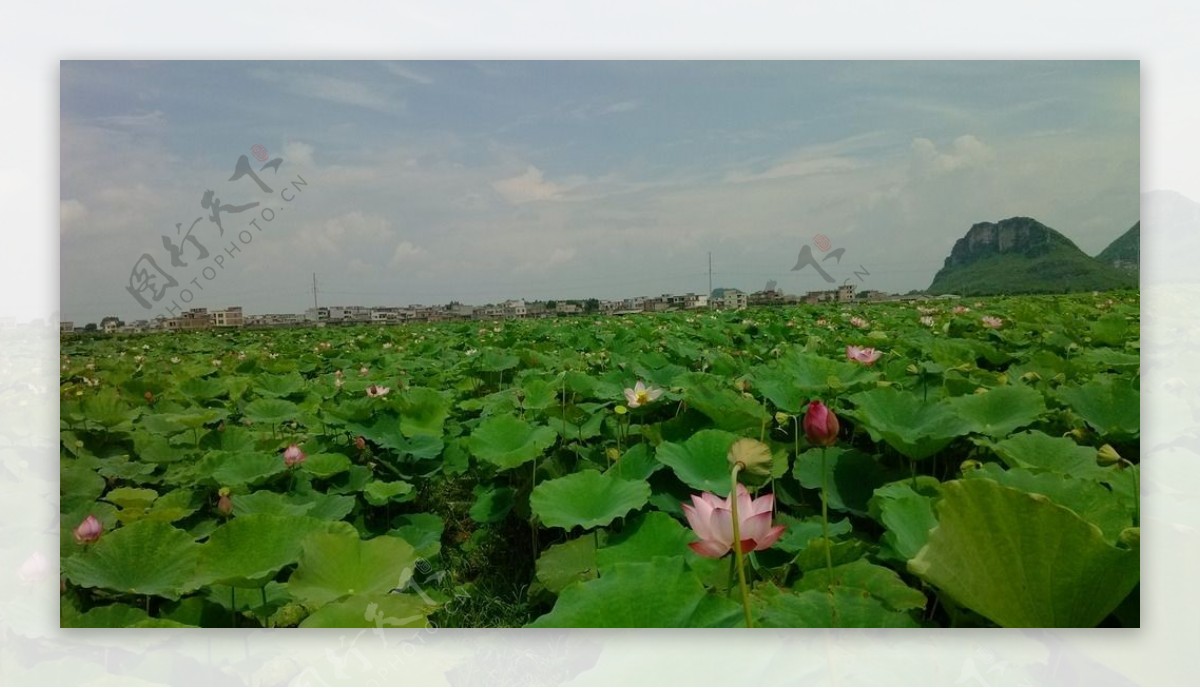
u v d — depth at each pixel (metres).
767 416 3.30
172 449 4.09
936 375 4.45
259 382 5.74
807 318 10.27
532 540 3.06
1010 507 1.50
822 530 2.39
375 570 2.20
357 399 5.32
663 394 3.84
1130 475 2.30
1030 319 7.08
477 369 6.20
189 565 2.25
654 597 1.60
